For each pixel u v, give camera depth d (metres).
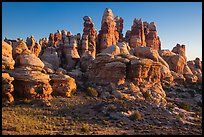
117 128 27.80
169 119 32.84
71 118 30.64
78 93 42.12
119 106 34.91
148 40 80.75
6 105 33.41
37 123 27.47
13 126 25.05
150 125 29.86
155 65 50.66
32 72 37.78
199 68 75.56
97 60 48.81
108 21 70.19
